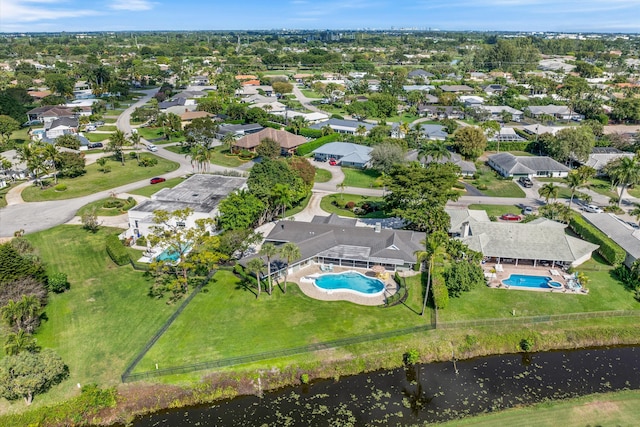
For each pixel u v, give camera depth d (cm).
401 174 9812
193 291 7562
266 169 10612
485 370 6197
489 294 7594
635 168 11206
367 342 6444
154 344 6322
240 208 9156
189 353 6153
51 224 10325
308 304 7269
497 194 12638
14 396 5319
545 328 6781
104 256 8850
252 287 7744
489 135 17412
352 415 5438
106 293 7581
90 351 6216
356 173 14512
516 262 8562
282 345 6316
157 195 10500
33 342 5997
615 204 11588
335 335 6531
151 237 7706
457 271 7319
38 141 13925
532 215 10231
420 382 5969
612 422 5225
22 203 11575
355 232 8831
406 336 6575
